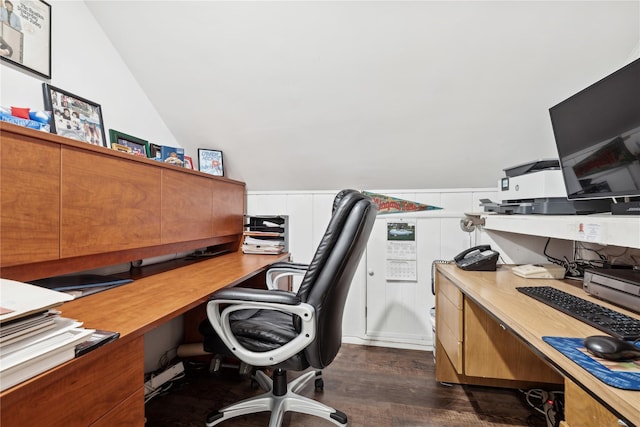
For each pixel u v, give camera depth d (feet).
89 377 2.08
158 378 5.40
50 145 3.06
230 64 5.20
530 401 5.06
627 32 4.06
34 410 1.70
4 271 2.76
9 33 3.60
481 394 5.27
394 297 7.36
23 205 2.83
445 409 4.86
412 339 7.22
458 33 4.34
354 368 6.19
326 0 4.17
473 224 6.55
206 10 4.48
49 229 3.06
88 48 4.66
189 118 6.34
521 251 6.33
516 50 4.45
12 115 3.18
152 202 4.49
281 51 4.90
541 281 4.41
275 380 4.54
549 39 4.27
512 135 5.73
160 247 4.75
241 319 4.39
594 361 1.95
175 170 4.99
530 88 4.92
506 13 4.06
